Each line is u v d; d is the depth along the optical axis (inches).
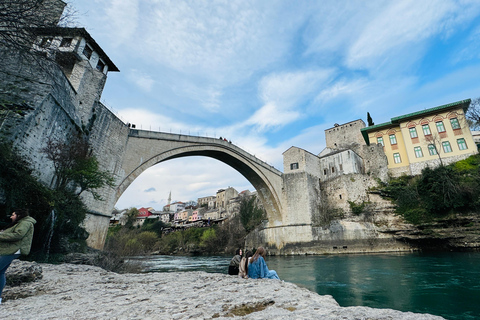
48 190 565.6
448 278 631.2
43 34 486.9
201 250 2628.0
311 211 1695.4
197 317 130.9
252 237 1952.5
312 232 1631.4
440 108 1561.3
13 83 575.5
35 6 456.8
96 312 153.0
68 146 655.8
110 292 226.1
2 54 582.6
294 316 120.8
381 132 1822.1
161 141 1139.3
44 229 558.3
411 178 1574.8
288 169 1873.8
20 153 525.7
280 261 1280.8
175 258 2098.9
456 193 1237.1
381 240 1413.6
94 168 691.4
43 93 601.6
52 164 650.8
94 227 807.7
